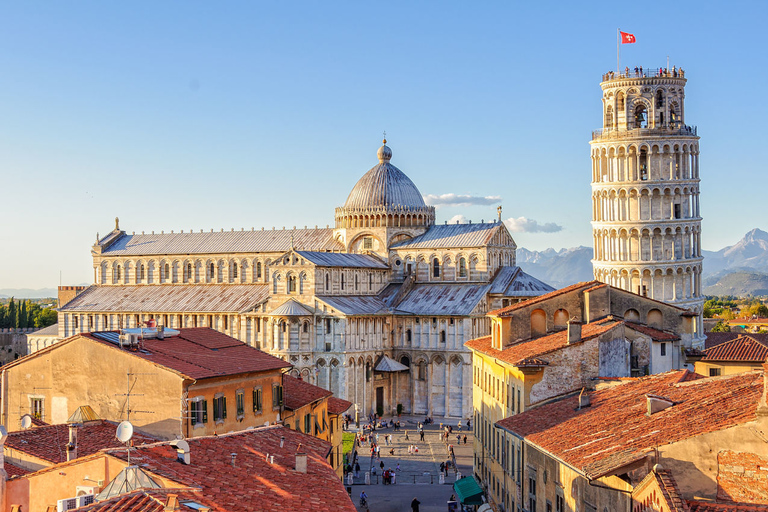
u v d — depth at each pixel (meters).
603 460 52.91
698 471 48.00
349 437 157.25
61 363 82.56
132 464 53.91
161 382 78.44
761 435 46.81
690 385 65.06
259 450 65.38
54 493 56.00
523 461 76.69
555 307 103.00
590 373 86.62
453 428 186.62
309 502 53.88
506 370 96.56
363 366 198.88
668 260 197.75
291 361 196.12
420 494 122.00
